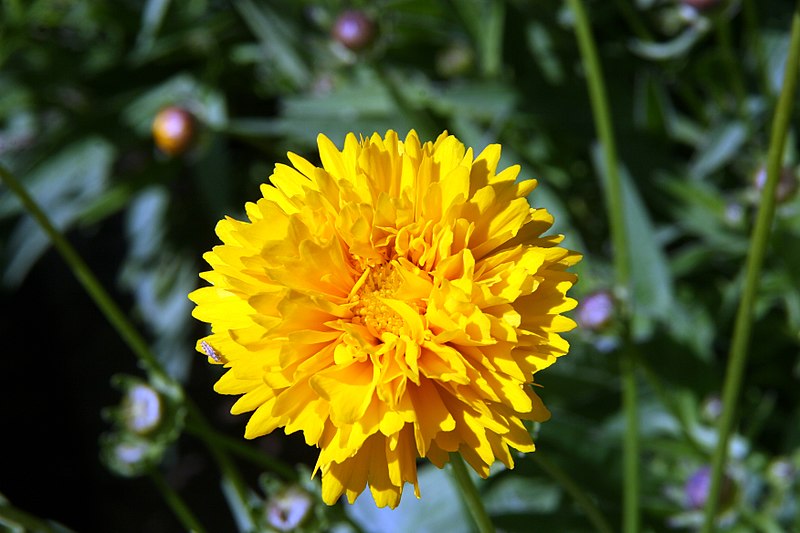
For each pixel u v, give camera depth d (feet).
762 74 1.01
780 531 0.92
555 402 0.99
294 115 1.09
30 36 1.18
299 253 0.73
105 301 0.85
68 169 1.15
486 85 1.07
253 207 0.75
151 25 1.11
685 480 0.98
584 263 1.01
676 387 1.00
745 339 0.80
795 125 1.05
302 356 0.73
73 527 1.30
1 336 1.33
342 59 1.06
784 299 1.04
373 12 1.03
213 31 1.17
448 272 0.73
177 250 1.25
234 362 0.72
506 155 1.07
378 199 0.73
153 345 1.26
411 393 0.73
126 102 1.17
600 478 0.96
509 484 0.96
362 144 0.75
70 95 1.21
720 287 1.06
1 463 1.30
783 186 0.95
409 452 0.73
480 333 0.72
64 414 1.33
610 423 0.99
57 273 1.36
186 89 1.17
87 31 1.22
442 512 0.95
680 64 1.11
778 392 1.05
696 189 1.04
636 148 1.06
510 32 1.10
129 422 0.85
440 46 1.14
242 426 1.29
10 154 1.20
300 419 0.72
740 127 1.04
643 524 0.96
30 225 1.14
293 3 1.13
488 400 0.73
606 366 1.00
